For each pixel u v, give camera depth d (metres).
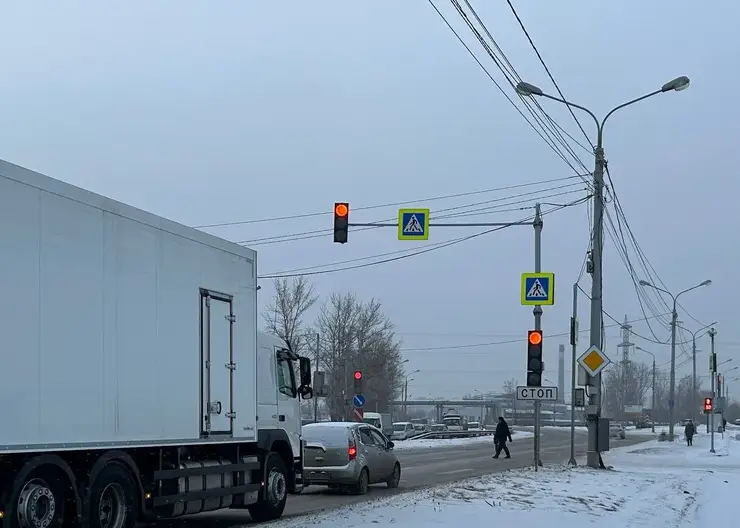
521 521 13.94
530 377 23.81
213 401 13.10
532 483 20.72
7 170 9.06
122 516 11.01
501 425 37.84
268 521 14.83
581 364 27.69
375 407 63.91
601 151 28.05
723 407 62.44
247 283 14.44
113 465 10.88
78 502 10.10
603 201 29.14
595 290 28.09
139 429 11.19
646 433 93.06
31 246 9.38
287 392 16.33
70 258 10.00
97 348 10.41
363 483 20.03
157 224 11.80
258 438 14.91
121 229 11.00
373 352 62.94
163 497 12.01
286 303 54.09
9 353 8.97
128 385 10.99
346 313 60.34
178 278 12.30
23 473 9.25
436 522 13.38
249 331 14.44
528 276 26.89
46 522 9.63
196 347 12.70
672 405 63.41
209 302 13.14
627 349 112.38
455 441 59.75
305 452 19.72
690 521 15.76
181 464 12.67
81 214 10.23
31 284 9.35
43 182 9.60
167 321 11.96
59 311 9.77
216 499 13.45
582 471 26.16
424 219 24.81
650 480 24.02
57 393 9.66
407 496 17.33
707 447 53.56
